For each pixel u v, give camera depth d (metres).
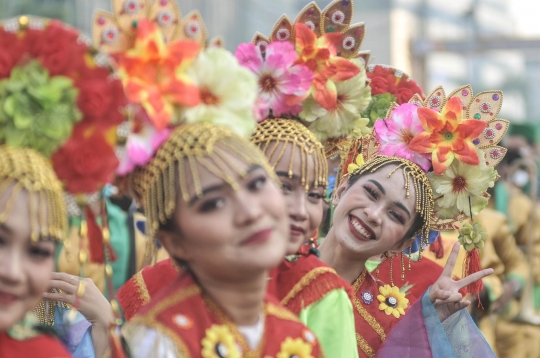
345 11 4.48
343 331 3.90
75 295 3.85
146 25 3.14
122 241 5.77
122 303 4.09
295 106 4.12
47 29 2.84
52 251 2.77
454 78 13.44
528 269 8.96
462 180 4.91
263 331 3.23
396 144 4.82
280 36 4.26
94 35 3.28
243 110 3.30
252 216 2.96
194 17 3.46
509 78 14.60
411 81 5.46
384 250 4.61
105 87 2.88
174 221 3.07
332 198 4.86
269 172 3.10
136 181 3.21
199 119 3.17
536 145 10.25
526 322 8.91
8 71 2.77
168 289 3.18
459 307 4.62
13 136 2.76
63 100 2.83
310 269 3.96
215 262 2.99
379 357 4.50
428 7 12.79
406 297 4.97
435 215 4.98
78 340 3.97
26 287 2.70
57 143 2.83
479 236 5.01
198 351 3.03
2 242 2.66
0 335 2.80
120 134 2.95
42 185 2.71
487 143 5.02
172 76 3.14
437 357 4.46
